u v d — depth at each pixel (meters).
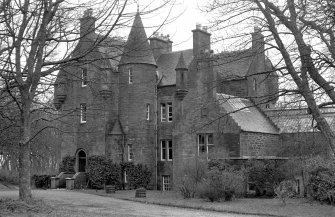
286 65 15.55
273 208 23.91
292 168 29.28
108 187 34.16
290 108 21.38
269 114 39.28
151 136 39.97
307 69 15.36
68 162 40.97
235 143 33.12
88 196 30.75
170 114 40.34
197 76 37.56
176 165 36.19
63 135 41.91
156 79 41.06
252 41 16.22
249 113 37.28
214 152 33.44
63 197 29.06
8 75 15.70
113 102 40.06
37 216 14.29
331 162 26.39
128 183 38.53
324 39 14.40
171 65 42.34
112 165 38.53
